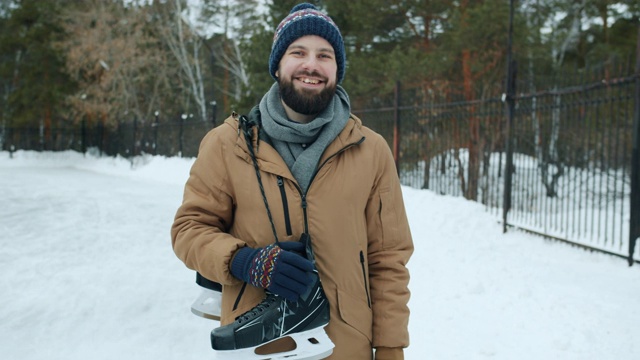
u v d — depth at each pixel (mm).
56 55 33125
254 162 1605
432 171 10547
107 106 29500
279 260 1422
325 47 1658
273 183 1599
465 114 9117
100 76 31297
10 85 38469
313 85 1632
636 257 5625
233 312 1577
